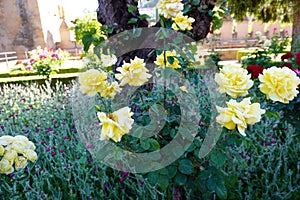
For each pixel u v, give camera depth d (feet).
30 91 10.85
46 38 37.37
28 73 18.47
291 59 8.28
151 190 4.27
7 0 34.24
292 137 5.35
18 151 3.57
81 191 4.49
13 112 8.17
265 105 5.19
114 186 4.84
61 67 19.61
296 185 4.64
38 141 6.08
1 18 34.60
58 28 44.73
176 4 2.96
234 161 4.47
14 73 18.42
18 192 4.42
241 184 4.54
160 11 3.05
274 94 2.72
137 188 4.73
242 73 2.75
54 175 5.38
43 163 5.54
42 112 8.32
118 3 4.42
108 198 4.52
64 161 5.06
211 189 3.03
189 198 3.96
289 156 5.48
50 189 4.58
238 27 38.04
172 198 4.14
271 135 5.43
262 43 10.71
